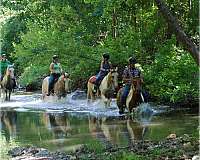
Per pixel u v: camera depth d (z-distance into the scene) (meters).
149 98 22.38
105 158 10.69
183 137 12.95
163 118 17.83
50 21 30.20
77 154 11.58
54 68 26.33
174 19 10.42
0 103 26.25
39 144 13.26
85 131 15.30
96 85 22.84
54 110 22.17
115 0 23.36
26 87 36.22
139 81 19.38
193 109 20.45
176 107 21.33
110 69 22.48
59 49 27.28
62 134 14.84
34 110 22.42
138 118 18.11
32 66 30.91
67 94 26.33
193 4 22.44
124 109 19.83
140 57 24.62
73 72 27.44
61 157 11.30
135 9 24.41
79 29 28.06
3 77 29.86
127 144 12.67
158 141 12.80
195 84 20.69
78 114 20.14
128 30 25.16
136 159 10.25
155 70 22.48
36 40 28.42
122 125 16.39
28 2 32.50
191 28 22.75
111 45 25.16
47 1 30.80
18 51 29.41
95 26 28.31
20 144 13.33
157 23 23.89
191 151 10.83
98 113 20.19
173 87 21.61
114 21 26.98
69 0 28.80
